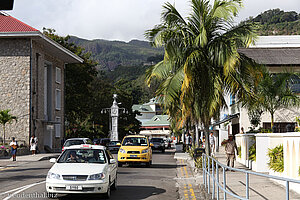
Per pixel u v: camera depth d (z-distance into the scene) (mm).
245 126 31344
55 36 63250
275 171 14977
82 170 11703
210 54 18562
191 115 19312
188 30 19078
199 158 20844
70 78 64250
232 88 18719
